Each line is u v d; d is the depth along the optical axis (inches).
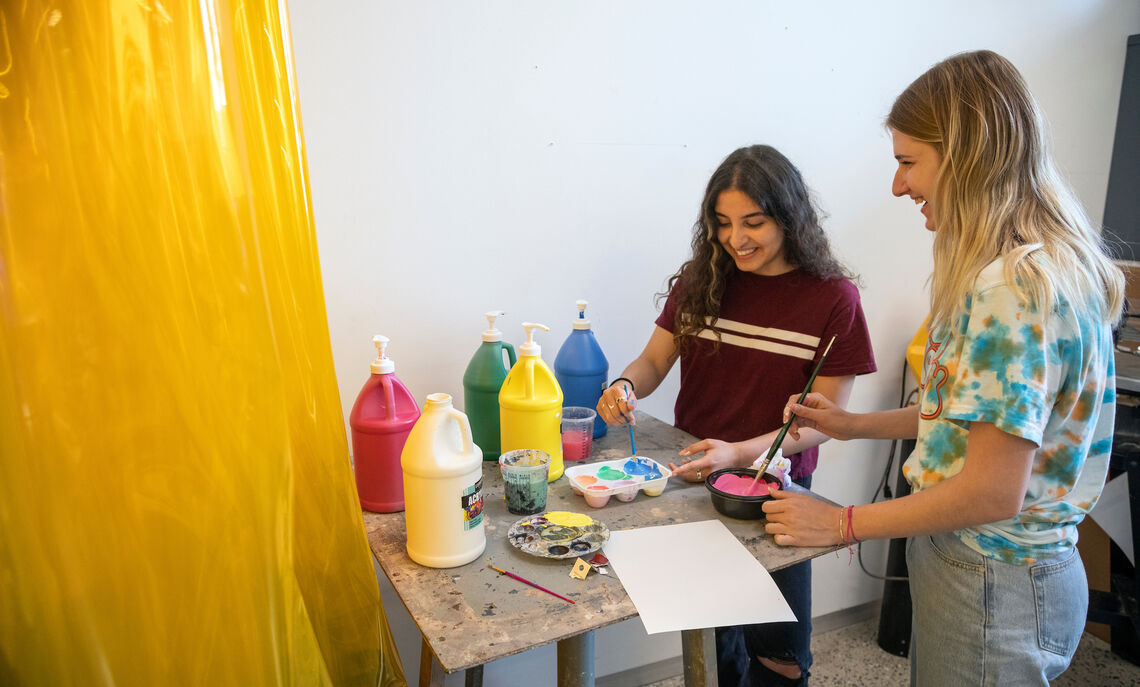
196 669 35.2
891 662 89.4
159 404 33.2
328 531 46.6
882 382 94.3
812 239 60.3
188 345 33.8
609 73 70.4
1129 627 86.8
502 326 71.1
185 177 33.3
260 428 36.1
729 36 75.1
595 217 73.0
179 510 34.1
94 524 32.8
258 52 39.6
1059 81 95.6
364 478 51.3
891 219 89.6
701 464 54.6
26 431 31.4
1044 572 40.9
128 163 31.7
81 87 30.8
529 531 46.6
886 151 87.3
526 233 70.1
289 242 42.9
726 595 40.8
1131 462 78.2
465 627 37.6
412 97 62.8
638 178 74.2
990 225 39.2
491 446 60.5
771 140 80.1
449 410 43.2
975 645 42.1
